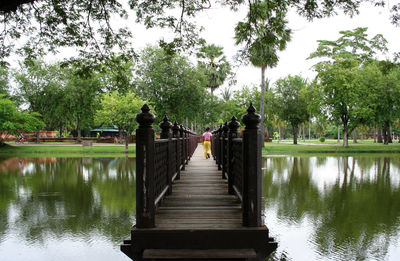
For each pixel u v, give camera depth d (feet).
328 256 19.10
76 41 23.41
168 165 16.31
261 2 21.93
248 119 9.85
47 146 117.60
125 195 35.91
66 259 18.99
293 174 52.37
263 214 27.73
